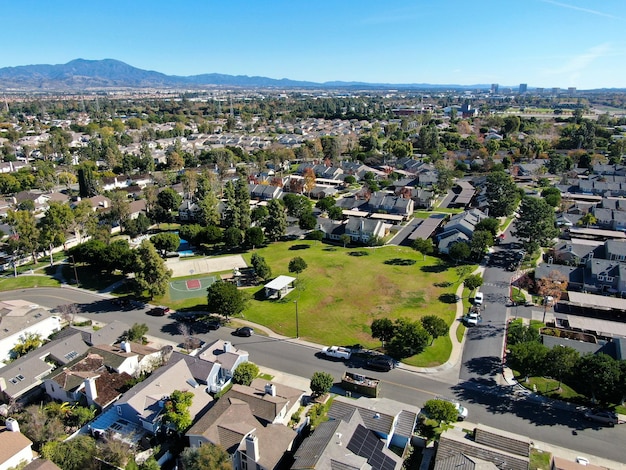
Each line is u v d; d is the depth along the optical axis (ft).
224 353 214.28
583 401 190.49
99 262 319.68
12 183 574.15
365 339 243.19
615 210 416.05
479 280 279.08
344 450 145.48
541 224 329.11
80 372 200.03
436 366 217.15
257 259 317.63
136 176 649.20
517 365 204.03
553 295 268.00
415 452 164.76
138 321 267.59
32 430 169.17
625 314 261.44
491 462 145.48
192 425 168.86
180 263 358.84
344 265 342.23
